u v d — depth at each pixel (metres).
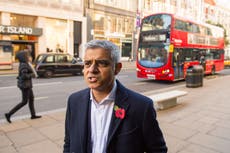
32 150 4.22
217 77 18.73
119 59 1.76
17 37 22.52
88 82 1.67
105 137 1.65
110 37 31.94
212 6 59.66
